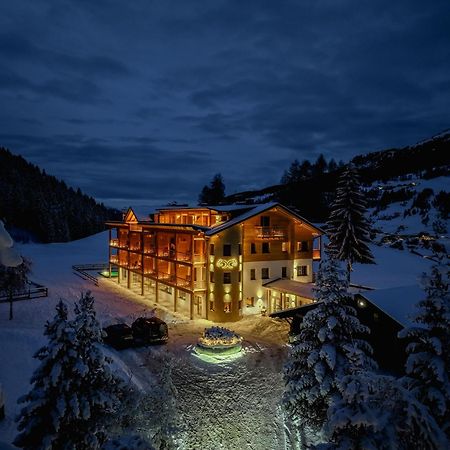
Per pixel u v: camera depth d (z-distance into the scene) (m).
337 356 14.26
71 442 10.91
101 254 89.62
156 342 27.88
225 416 18.30
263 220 36.62
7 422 15.66
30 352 23.53
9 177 149.88
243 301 35.44
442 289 11.41
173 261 37.66
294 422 17.70
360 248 37.56
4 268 31.91
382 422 7.52
